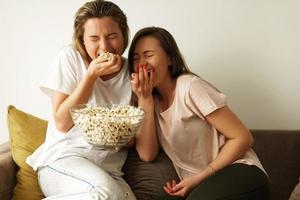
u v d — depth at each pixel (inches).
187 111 54.3
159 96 58.7
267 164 65.7
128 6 70.3
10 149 63.4
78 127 46.9
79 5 70.6
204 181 50.1
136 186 57.9
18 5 71.7
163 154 59.9
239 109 71.7
